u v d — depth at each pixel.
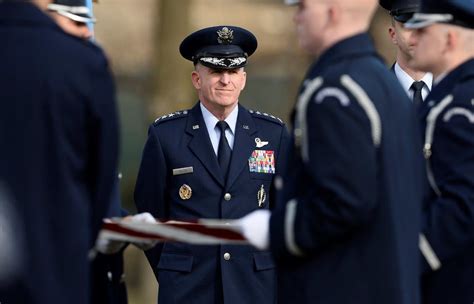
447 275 12.94
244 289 16.62
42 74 11.24
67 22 12.97
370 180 11.26
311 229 11.31
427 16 12.99
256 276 16.70
